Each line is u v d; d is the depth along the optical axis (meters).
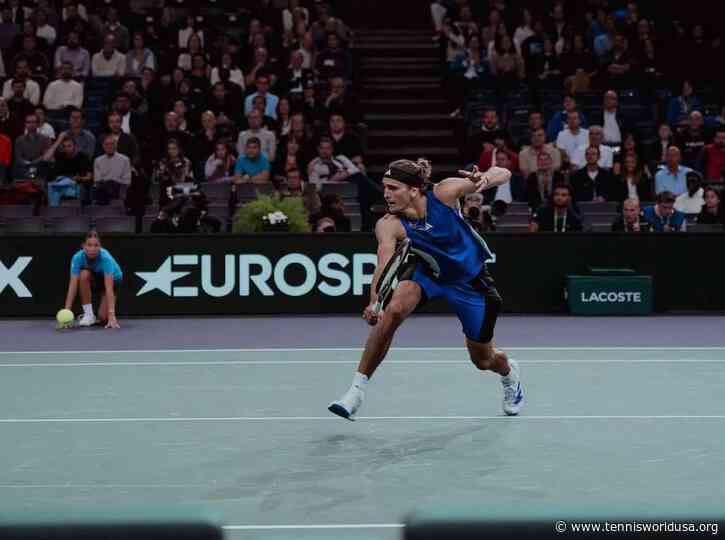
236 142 19.22
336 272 14.78
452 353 11.20
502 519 1.24
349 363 10.56
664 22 26.23
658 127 20.50
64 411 8.01
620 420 7.53
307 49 21.81
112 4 24.78
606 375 9.73
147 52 21.75
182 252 14.68
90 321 13.67
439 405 8.15
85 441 6.86
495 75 21.83
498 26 22.84
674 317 14.68
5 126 19.17
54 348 11.80
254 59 21.75
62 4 23.89
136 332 13.16
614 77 21.66
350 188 17.23
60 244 14.61
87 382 9.44
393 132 22.00
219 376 9.77
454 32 23.08
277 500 5.25
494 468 5.99
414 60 24.59
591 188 17.33
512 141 19.62
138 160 18.27
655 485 5.57
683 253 15.06
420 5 26.94
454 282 6.94
